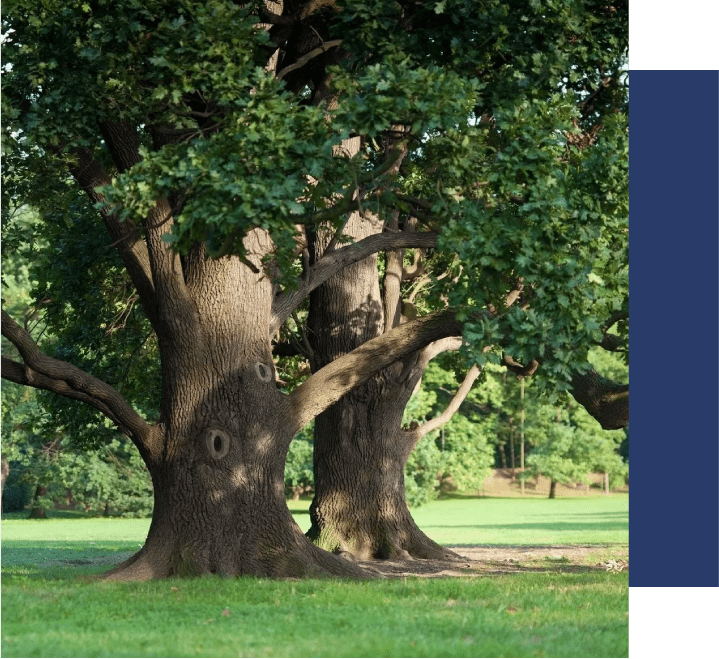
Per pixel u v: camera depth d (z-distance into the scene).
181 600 10.81
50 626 9.28
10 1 11.52
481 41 12.20
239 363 13.79
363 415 19.00
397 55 10.82
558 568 17.34
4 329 12.93
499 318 11.33
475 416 69.00
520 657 7.96
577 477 69.12
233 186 9.75
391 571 16.12
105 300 21.11
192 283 13.95
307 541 14.08
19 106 12.38
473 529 35.41
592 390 15.41
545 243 10.84
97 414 21.36
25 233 14.91
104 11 11.82
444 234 10.84
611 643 8.69
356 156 11.28
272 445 13.90
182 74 11.12
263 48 13.64
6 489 55.75
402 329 14.34
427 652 8.04
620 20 13.48
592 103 15.55
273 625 9.35
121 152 13.60
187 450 13.49
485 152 12.01
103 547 25.61
